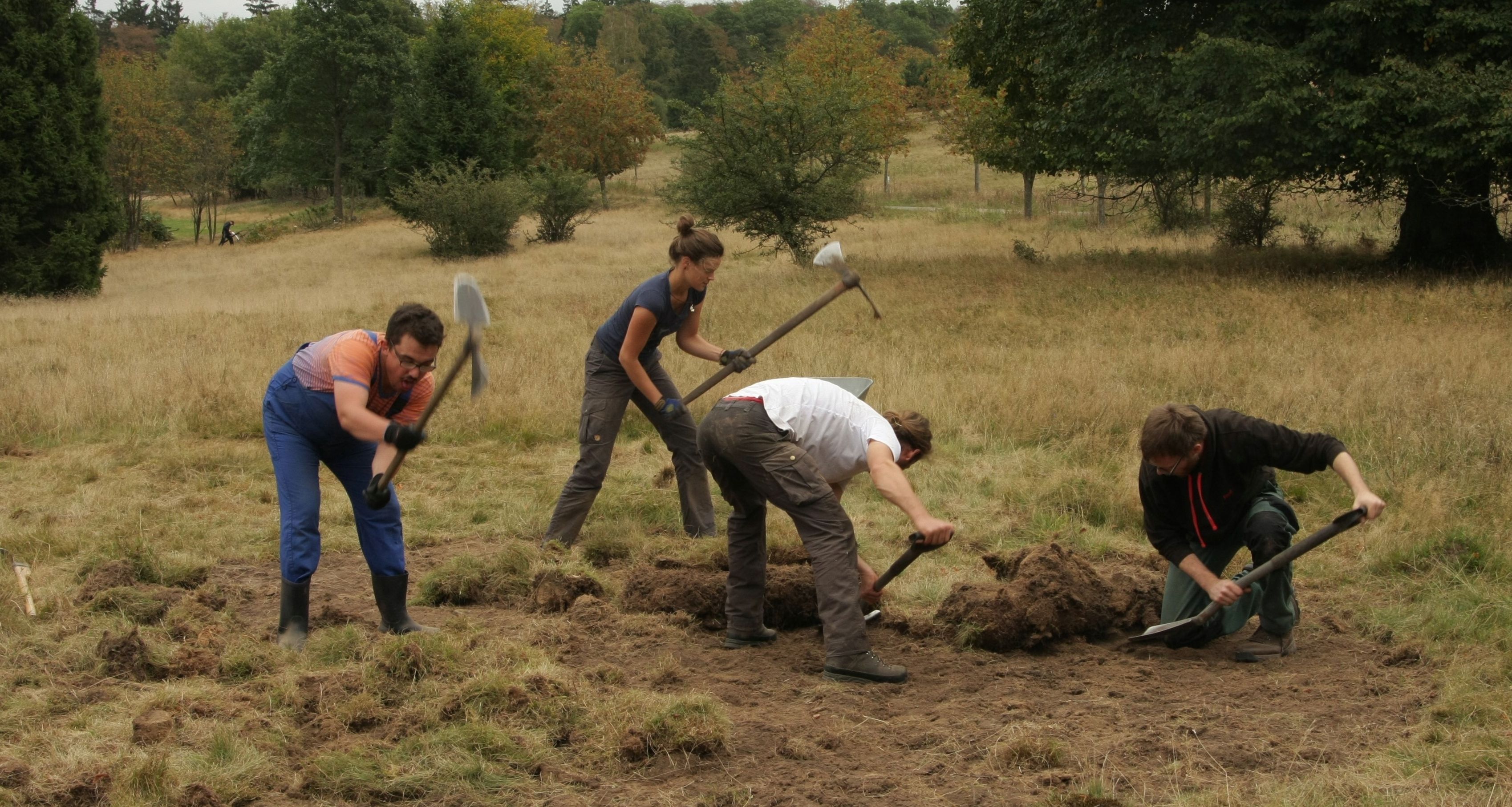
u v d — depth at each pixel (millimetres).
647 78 92750
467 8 60031
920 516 3859
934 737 3602
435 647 4020
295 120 52438
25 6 22953
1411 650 4293
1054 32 18672
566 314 15359
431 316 4137
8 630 4477
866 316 13977
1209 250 21984
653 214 42312
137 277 28938
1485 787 3232
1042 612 4461
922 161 55562
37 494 7023
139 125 41188
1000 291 16172
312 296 20219
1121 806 3121
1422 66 15789
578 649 4418
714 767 3424
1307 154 15852
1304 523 6039
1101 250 22953
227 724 3574
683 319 5594
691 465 6051
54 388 9484
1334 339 11008
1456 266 17328
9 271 22641
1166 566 5555
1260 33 16594
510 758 3430
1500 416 7434
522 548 5395
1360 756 3453
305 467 4398
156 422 8867
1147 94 17109
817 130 20875
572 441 8484
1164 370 9562
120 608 4703
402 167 42438
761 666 4320
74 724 3654
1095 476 6859
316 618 4809
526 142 56656
